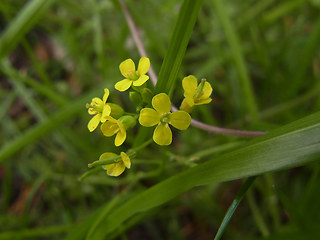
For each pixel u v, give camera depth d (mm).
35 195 144
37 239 128
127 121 67
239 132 79
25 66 179
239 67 117
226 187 140
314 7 156
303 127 61
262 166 63
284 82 144
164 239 134
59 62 174
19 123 163
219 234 67
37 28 186
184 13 68
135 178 101
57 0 151
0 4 139
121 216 79
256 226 127
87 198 142
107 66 147
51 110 164
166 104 62
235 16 162
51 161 148
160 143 63
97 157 135
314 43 122
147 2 157
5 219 122
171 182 71
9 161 142
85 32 162
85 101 117
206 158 131
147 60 68
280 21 167
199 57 170
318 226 85
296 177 133
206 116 125
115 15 167
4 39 111
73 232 88
